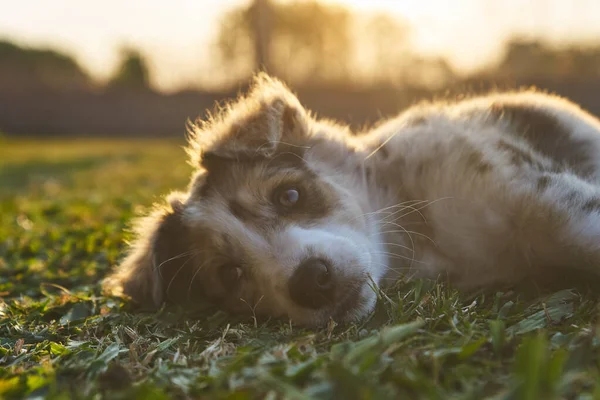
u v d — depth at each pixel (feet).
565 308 1.31
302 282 1.43
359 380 0.92
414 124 1.87
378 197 1.77
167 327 1.52
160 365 1.17
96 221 2.96
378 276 1.60
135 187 4.75
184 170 5.78
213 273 1.67
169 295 1.76
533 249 1.60
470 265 1.69
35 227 2.98
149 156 8.00
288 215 1.61
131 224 2.53
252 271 1.56
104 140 12.27
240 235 1.59
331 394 0.92
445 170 1.69
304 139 1.77
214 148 1.72
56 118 13.70
